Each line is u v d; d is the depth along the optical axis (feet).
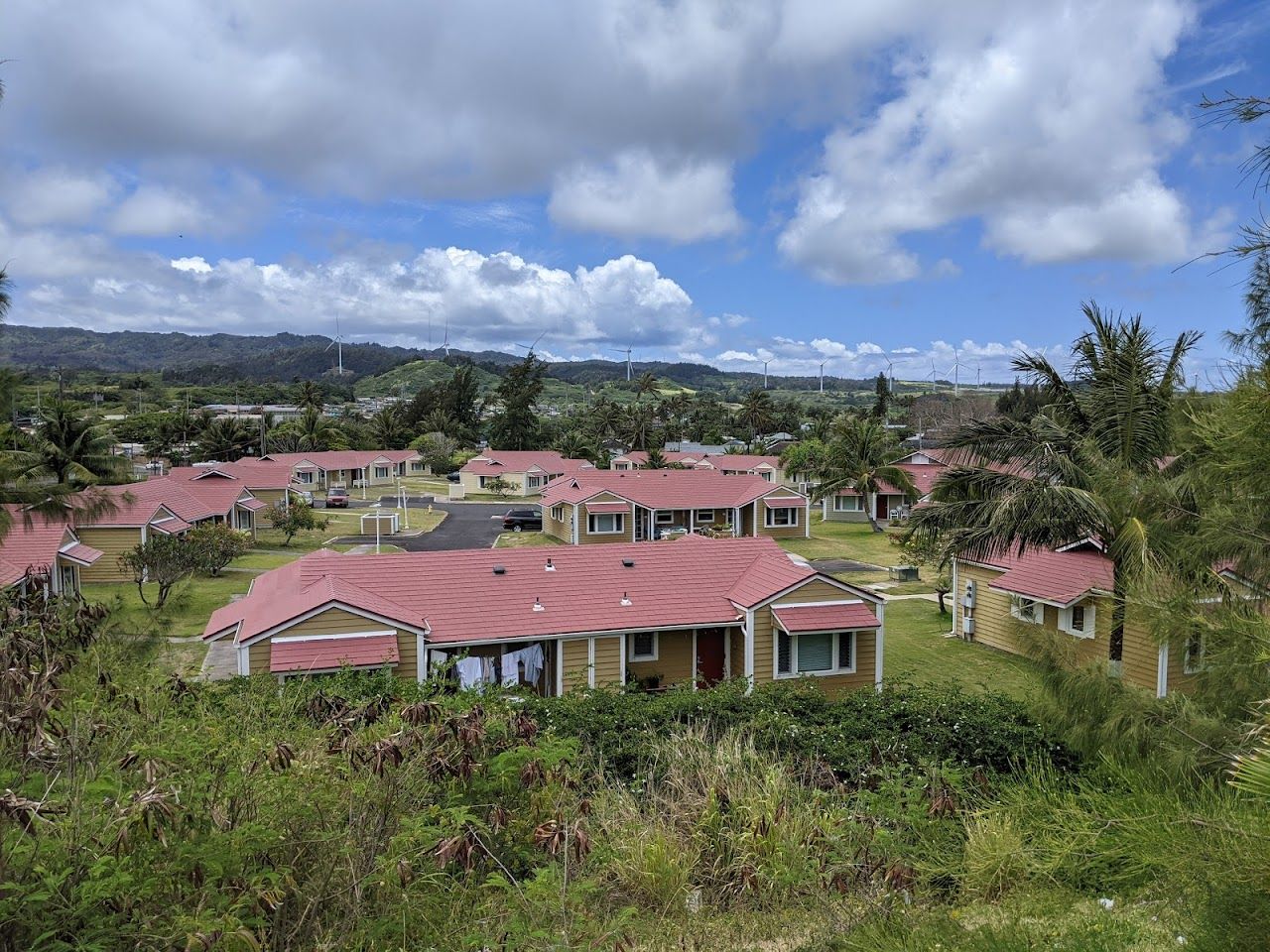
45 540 94.68
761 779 31.89
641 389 456.86
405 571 66.33
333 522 186.91
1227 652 21.35
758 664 66.44
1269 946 14.37
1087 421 53.78
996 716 40.27
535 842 23.35
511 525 175.63
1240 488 22.17
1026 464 54.34
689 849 27.58
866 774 33.55
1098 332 51.55
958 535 56.85
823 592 67.05
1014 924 18.26
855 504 185.47
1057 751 37.68
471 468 247.09
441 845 19.03
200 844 17.22
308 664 54.80
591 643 65.36
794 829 27.55
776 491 163.12
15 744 17.94
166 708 23.79
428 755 21.98
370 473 273.13
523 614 64.28
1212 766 21.47
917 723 40.24
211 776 18.86
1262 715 16.47
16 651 19.61
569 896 19.58
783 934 23.07
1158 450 49.32
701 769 32.96
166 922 16.17
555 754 25.04
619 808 29.63
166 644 30.66
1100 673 26.89
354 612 58.18
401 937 18.99
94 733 19.20
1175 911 17.85
